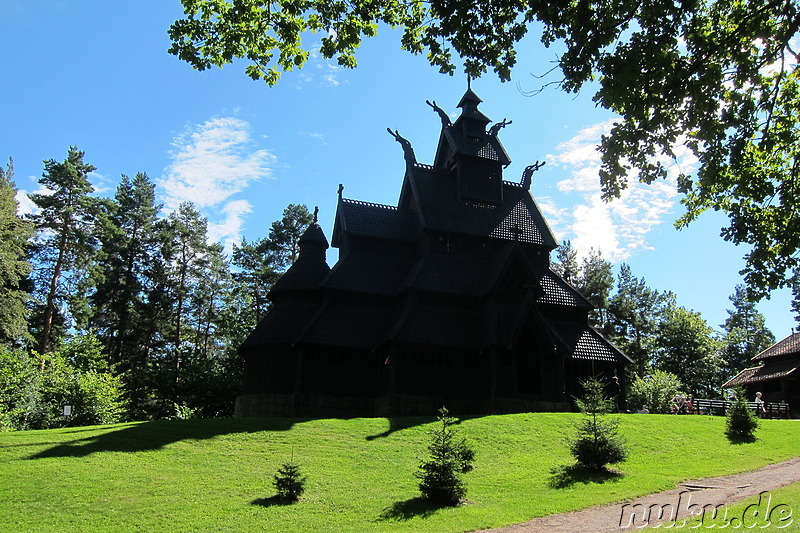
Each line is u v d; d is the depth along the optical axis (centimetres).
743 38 1457
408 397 3566
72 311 5856
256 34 1591
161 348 6862
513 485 2012
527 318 3684
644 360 7575
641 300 8325
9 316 4522
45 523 1612
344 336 3756
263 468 2175
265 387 3719
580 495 1870
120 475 2020
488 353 3697
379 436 2647
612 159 1465
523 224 4456
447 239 4200
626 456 2183
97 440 2398
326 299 3916
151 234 6912
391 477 2106
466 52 1482
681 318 7638
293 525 1619
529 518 1650
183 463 2191
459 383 3703
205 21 1573
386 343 3666
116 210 6419
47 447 2295
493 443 2595
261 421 2834
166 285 6838
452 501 1809
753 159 1638
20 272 4728
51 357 4281
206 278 7356
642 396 5684
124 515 1686
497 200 4500
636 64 1334
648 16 1341
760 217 1658
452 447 1908
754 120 1481
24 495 1806
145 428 2627
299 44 1628
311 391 3647
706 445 2739
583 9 1362
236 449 2386
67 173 5834
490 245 4300
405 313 3769
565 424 2928
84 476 1989
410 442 2559
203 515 1692
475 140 4597
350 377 3753
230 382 5016
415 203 4328
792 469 2320
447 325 3794
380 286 4019
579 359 3856
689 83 1372
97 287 6431
